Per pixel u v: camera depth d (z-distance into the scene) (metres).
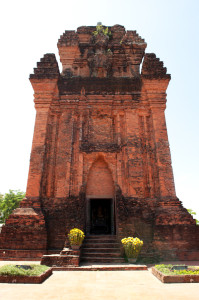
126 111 16.84
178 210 13.58
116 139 16.28
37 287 6.61
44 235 12.73
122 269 9.70
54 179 15.30
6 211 34.91
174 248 12.50
